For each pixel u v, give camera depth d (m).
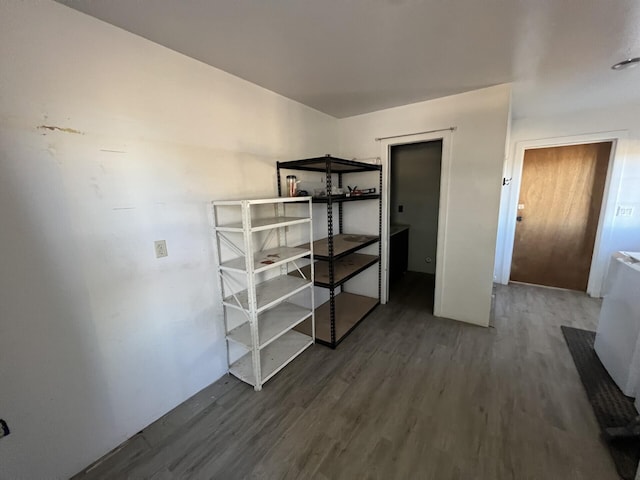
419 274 4.55
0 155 1.12
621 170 3.17
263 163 2.35
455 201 2.71
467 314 2.85
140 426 1.66
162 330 1.73
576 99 2.80
